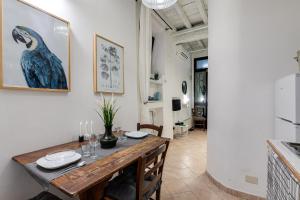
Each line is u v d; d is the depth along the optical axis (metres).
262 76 1.95
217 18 2.37
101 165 1.18
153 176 1.51
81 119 1.90
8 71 1.29
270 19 1.90
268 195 1.38
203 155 3.61
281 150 1.12
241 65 2.07
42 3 1.54
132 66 2.80
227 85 2.21
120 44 2.52
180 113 5.97
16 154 1.36
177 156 3.54
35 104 1.48
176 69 5.53
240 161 2.08
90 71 2.02
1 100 1.28
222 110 2.28
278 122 1.70
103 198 1.30
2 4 1.26
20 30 1.36
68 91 1.74
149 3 1.86
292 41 1.80
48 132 1.58
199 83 6.84
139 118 3.14
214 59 2.45
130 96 2.75
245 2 2.04
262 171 1.95
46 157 1.24
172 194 2.13
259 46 1.96
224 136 2.24
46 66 1.54
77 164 1.18
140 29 2.99
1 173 1.28
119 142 1.78
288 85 1.40
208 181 2.47
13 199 1.34
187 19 4.07
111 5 2.36
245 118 2.04
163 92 4.37
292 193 0.87
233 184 2.13
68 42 1.74
